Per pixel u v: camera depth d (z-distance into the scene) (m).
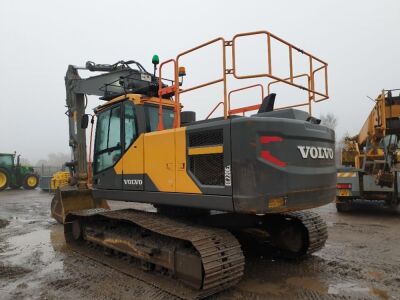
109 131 5.50
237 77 3.90
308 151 4.00
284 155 3.75
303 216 5.11
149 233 4.63
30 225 8.68
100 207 7.50
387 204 10.16
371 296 3.82
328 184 4.29
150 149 4.63
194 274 3.80
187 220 4.70
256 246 5.67
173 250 4.16
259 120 3.63
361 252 5.50
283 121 3.79
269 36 3.99
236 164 3.61
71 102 8.58
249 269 4.76
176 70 4.56
